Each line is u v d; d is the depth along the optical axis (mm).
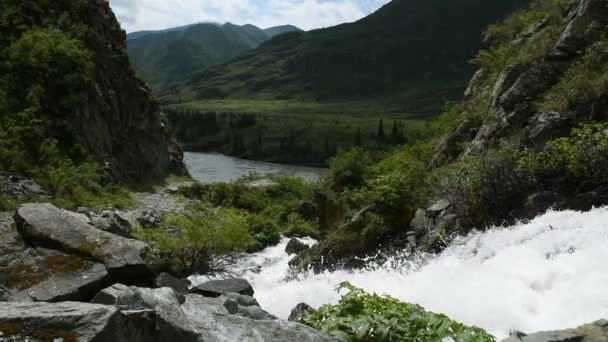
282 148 150250
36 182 23938
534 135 13266
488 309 7562
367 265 14328
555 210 10773
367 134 164000
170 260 16094
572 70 14734
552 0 19969
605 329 4809
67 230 8445
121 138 41969
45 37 33688
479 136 16734
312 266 15695
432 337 4562
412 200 15789
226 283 10781
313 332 4785
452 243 12188
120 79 44438
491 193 12289
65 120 31828
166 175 51156
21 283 7395
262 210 34656
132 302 4484
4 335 3584
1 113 27094
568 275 7391
